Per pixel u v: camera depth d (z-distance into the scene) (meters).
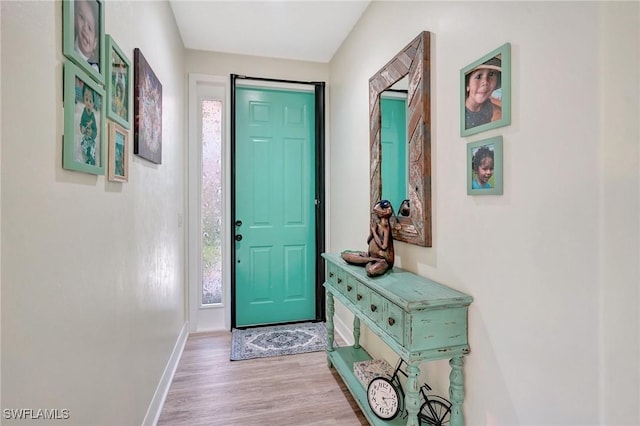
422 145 1.58
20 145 0.72
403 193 1.78
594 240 0.86
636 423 0.78
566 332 0.93
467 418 1.31
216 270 3.14
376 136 2.10
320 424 1.77
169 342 2.23
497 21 1.17
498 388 1.17
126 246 1.38
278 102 3.24
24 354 0.73
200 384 2.16
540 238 1.01
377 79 2.07
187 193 2.98
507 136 1.13
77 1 0.94
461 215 1.37
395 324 1.34
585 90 0.88
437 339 1.26
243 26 2.60
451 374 1.33
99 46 1.09
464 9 1.34
